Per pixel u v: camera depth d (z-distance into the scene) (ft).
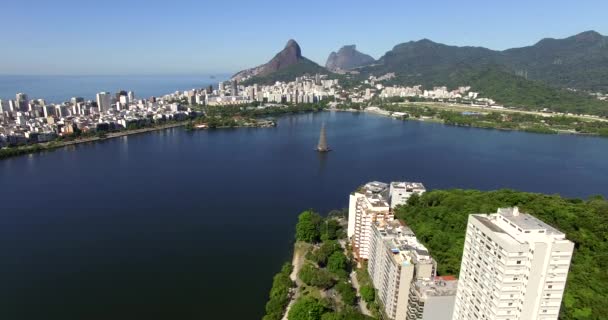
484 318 474.08
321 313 653.71
